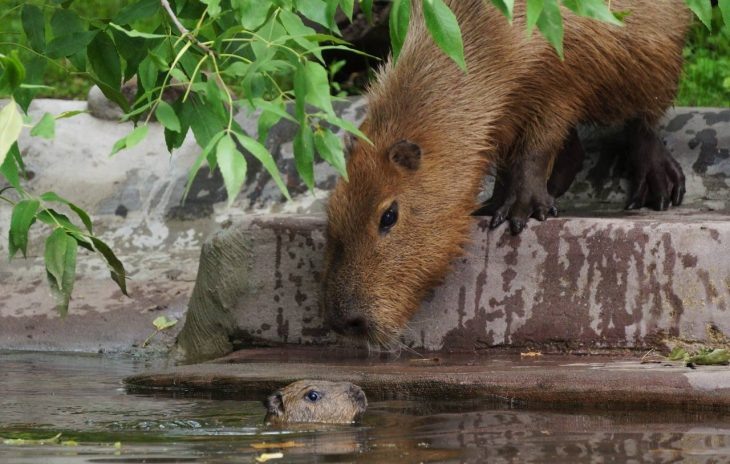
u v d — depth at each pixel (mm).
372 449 7062
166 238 14375
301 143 6320
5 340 12844
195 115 7062
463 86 10750
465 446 7098
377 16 15211
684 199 13016
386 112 10695
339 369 9781
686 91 16125
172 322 12781
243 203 14516
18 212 6953
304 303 11398
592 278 10406
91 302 13273
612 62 11305
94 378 10609
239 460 6758
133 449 7121
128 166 15078
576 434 7473
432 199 10266
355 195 10070
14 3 16531
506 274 10641
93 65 8141
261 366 10094
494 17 10938
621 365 9477
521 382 8883
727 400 8367
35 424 8141
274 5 6527
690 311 10133
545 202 10891
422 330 10828
